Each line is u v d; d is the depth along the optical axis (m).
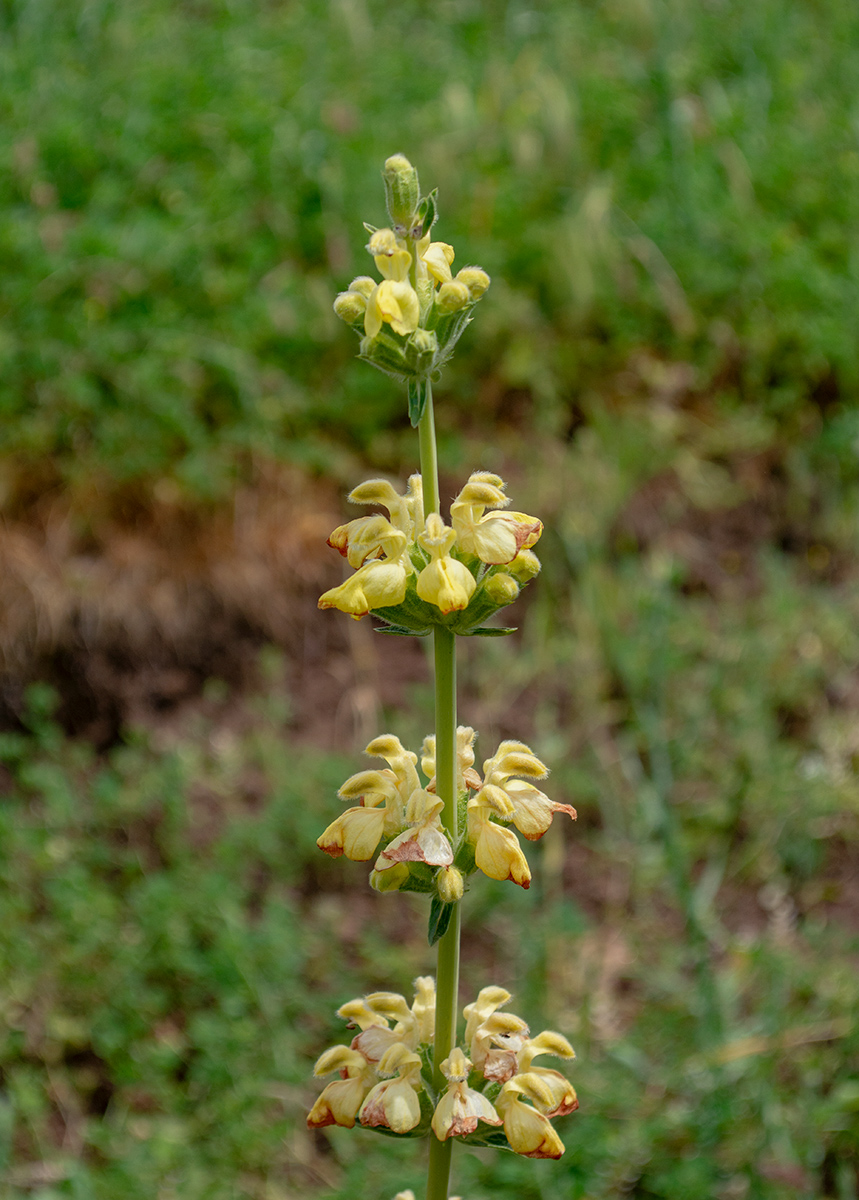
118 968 1.28
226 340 1.84
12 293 1.79
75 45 2.25
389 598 0.84
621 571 1.74
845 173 2.17
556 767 1.53
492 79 2.19
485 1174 1.10
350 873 1.43
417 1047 0.88
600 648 1.65
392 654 1.72
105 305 1.83
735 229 2.06
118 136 2.03
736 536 1.84
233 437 1.78
